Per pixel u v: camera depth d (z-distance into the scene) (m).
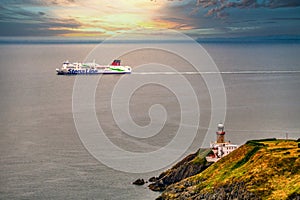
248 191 170.38
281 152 189.88
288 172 176.00
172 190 187.75
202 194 179.38
